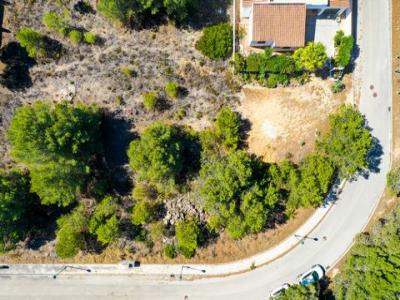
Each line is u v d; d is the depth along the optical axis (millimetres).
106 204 57219
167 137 54625
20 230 56031
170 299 60062
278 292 59562
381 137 60156
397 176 58062
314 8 56656
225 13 59125
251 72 58562
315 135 59812
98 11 58219
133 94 59062
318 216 60312
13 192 53156
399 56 60125
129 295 59938
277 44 56156
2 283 59281
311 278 59656
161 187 59125
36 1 57875
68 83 58750
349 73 59938
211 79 59219
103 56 58594
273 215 60000
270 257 60250
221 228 59500
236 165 54250
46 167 51594
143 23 58531
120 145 59500
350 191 60375
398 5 60062
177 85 59094
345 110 56406
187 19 58688
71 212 58375
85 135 53594
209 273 60156
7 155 58844
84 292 59719
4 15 57938
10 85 58281
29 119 51031
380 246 56250
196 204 59562
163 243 59688
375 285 51750
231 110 59438
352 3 59812
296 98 59719
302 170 56844
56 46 58312
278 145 59750
